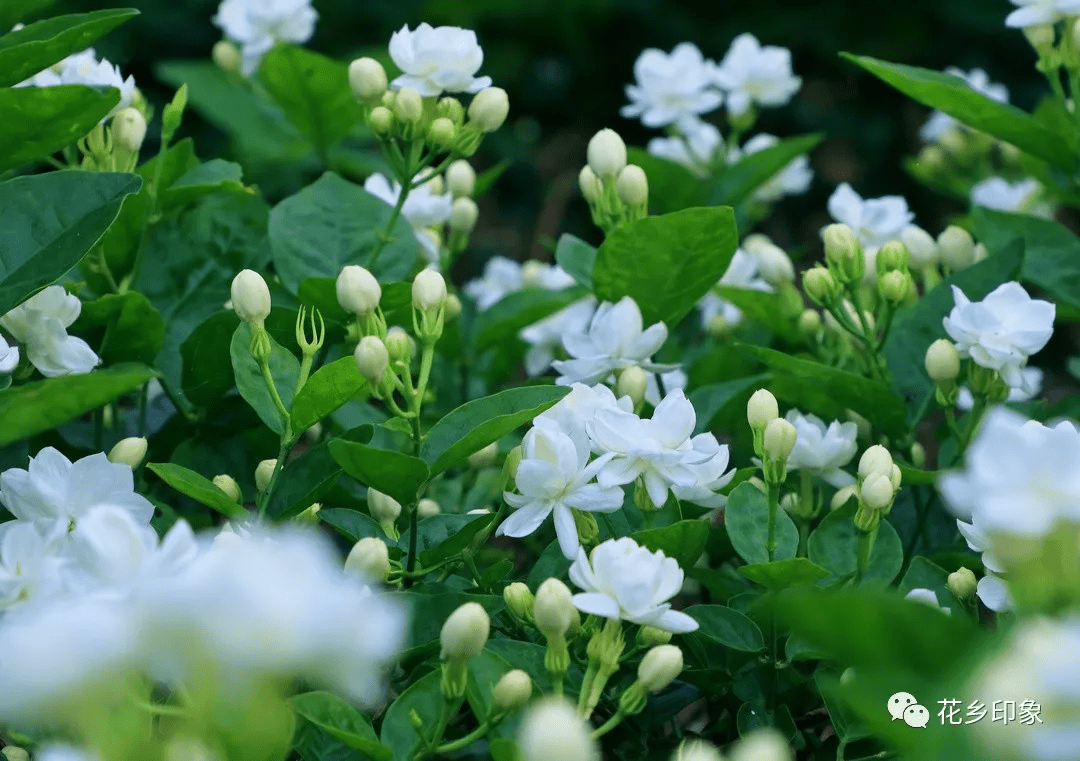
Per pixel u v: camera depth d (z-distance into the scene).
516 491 1.03
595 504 1.01
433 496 1.14
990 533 0.94
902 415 1.10
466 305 1.23
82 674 0.89
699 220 1.10
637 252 1.11
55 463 1.00
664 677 0.97
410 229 1.14
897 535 1.05
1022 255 1.13
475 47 1.11
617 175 1.14
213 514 1.13
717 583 1.07
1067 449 0.93
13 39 1.05
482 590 1.03
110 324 1.08
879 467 1.02
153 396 1.17
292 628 0.90
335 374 1.02
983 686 0.90
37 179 1.03
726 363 1.19
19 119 1.03
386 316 1.12
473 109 1.12
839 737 1.01
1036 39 1.17
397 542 1.04
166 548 0.92
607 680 1.00
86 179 1.03
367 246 1.13
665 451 1.01
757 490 1.05
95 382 0.96
